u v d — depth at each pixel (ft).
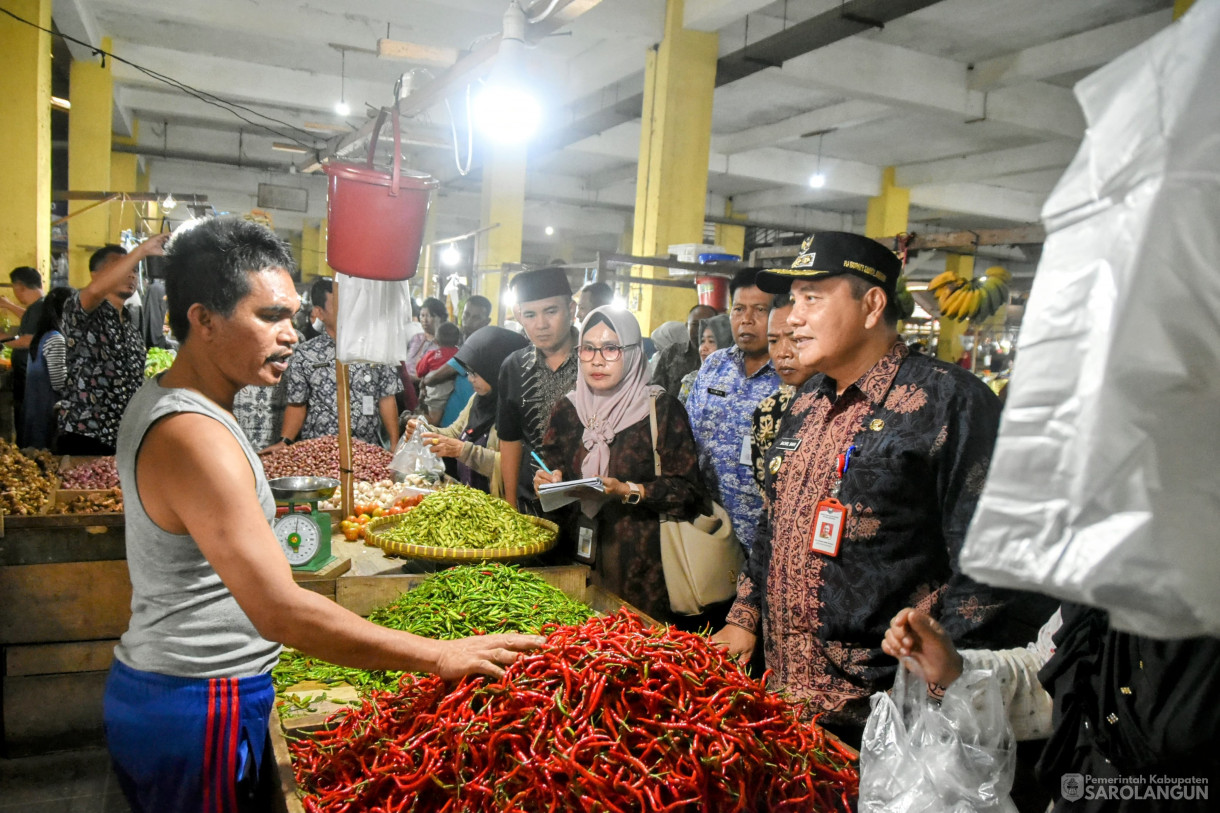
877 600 5.81
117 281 14.40
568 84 37.22
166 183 64.13
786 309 8.55
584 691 4.50
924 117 40.52
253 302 4.66
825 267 6.06
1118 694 3.94
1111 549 2.09
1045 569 2.20
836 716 5.91
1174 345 2.06
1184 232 2.06
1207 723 3.56
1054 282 2.30
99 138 38.60
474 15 32.83
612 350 8.94
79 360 14.39
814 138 47.06
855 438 6.09
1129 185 2.16
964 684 4.47
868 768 4.49
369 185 8.82
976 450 5.58
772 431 9.52
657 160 27.61
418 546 8.33
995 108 35.04
